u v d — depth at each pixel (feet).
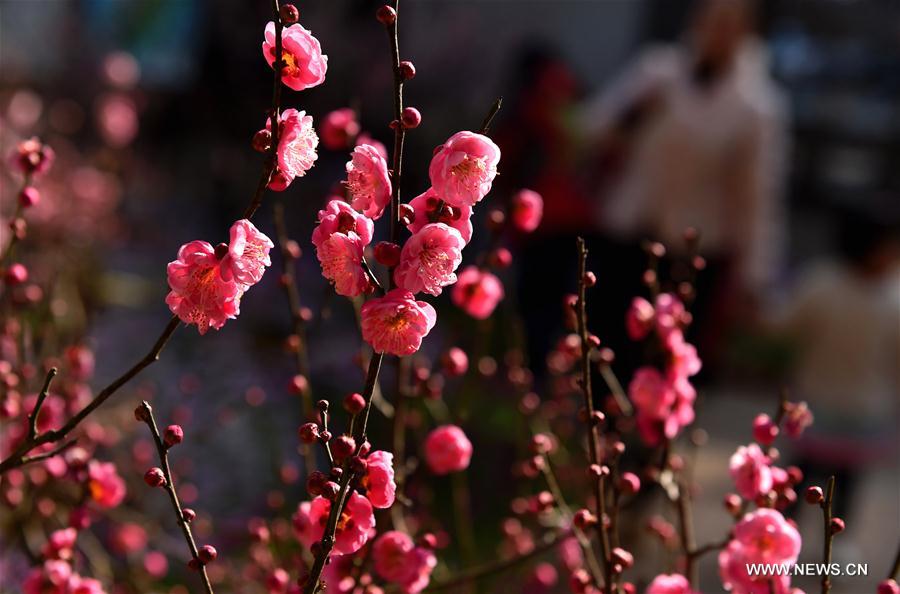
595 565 7.36
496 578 9.88
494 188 23.75
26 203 7.66
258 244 4.93
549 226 22.66
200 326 4.97
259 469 15.62
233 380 19.56
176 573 12.44
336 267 4.97
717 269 20.13
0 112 25.52
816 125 40.47
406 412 8.71
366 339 4.91
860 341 19.35
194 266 4.93
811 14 41.88
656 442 7.55
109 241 25.88
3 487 8.73
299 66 5.16
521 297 23.12
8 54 36.81
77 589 6.66
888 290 19.42
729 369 29.76
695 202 20.03
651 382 7.36
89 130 31.55
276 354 21.21
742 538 5.83
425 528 9.70
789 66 41.65
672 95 20.20
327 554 5.07
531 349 22.74
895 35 42.19
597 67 43.57
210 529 10.92
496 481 17.19
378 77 30.91
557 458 11.90
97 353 19.62
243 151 33.68
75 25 40.83
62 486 10.15
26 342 9.41
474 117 33.06
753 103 19.94
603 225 20.63
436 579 9.02
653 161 20.11
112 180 25.82
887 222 19.30
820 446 19.58
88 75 34.58
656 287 8.57
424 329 4.91
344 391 20.89
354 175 5.22
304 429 5.31
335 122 7.97
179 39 43.98
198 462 15.03
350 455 5.00
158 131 35.55
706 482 20.74
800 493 19.98
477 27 35.01
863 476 23.80
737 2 19.81
